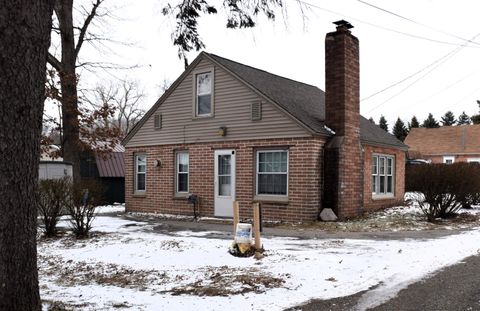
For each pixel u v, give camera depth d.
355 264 7.76
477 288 6.22
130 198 19.08
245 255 8.45
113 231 12.77
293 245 9.89
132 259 8.53
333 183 14.09
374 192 17.20
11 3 3.91
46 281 7.10
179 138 17.31
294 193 14.13
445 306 5.46
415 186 15.20
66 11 18.00
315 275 6.99
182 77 17.12
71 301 5.82
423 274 7.08
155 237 11.37
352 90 14.77
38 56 4.13
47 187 11.54
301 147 13.99
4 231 4.03
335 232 12.03
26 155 4.12
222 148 15.97
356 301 5.71
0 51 3.89
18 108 4.01
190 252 8.93
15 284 4.09
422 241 10.35
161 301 5.77
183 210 17.12
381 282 6.62
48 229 11.63
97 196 11.95
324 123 14.88
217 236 11.61
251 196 15.11
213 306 5.52
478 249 9.18
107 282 6.94
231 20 8.34
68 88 16.45
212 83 16.22
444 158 44.22
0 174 3.98
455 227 12.88
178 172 17.56
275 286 6.40
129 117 48.41
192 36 8.59
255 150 15.16
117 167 24.64
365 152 16.23
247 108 15.29
